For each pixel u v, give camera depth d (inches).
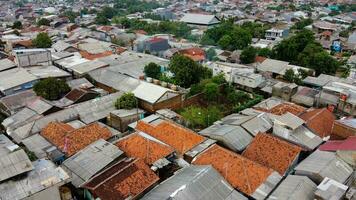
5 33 3902.6
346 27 4739.2
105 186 1104.8
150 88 1988.2
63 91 2031.3
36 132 1561.3
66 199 1156.5
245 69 2487.7
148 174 1199.6
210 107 1953.7
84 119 1712.6
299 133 1526.8
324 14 6220.5
